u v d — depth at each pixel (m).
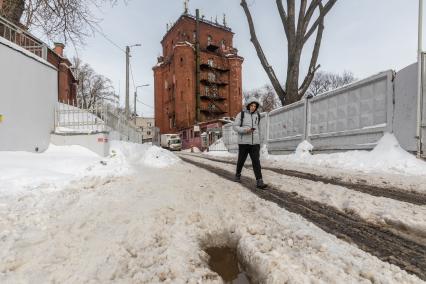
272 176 5.87
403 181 4.70
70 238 2.22
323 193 3.84
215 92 43.06
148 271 1.68
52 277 1.62
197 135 37.00
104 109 8.77
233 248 2.25
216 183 4.95
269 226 2.43
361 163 6.74
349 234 2.27
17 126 6.21
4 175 4.04
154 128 39.25
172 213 2.92
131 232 2.35
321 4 12.53
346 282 1.43
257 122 4.87
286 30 12.73
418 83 6.14
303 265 1.64
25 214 2.83
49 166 5.29
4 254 1.92
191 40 42.88
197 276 1.64
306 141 10.34
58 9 9.28
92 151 7.66
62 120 8.41
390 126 6.85
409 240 2.15
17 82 6.24
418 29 6.27
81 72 45.06
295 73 12.27
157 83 48.22
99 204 3.30
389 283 1.44
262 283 1.63
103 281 1.57
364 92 7.77
